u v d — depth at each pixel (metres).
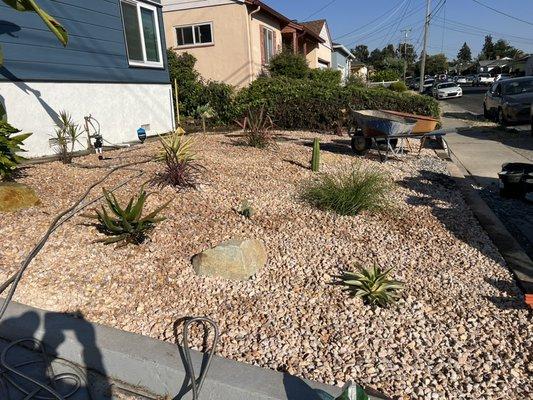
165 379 2.62
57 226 4.18
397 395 2.44
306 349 2.81
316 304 3.29
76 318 3.08
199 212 4.82
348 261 3.98
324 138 11.42
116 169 6.14
